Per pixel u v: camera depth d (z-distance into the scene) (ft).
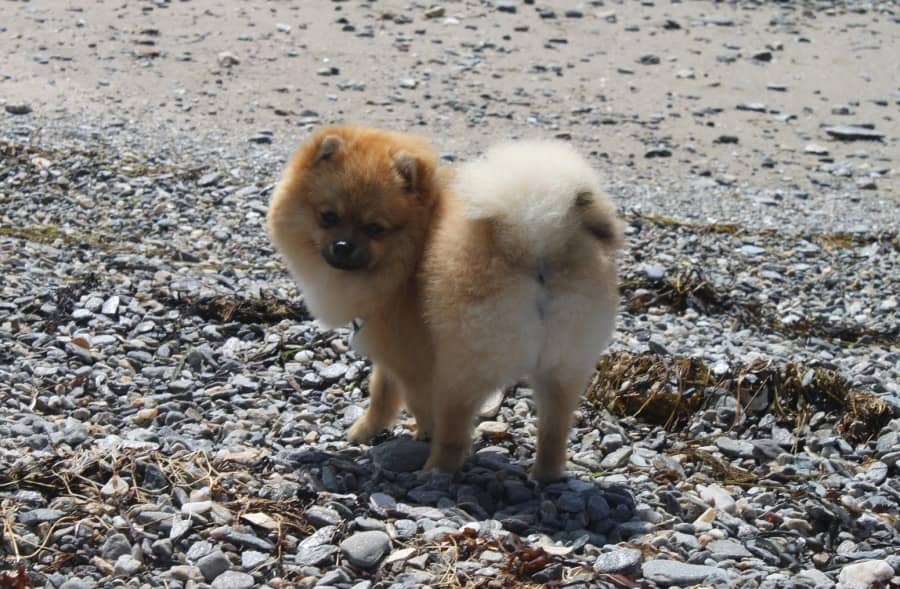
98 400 27.50
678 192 51.47
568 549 20.84
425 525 21.20
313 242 25.23
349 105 58.95
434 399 23.93
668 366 30.86
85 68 60.64
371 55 65.77
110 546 19.69
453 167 26.30
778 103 63.77
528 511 22.93
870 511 24.29
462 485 23.54
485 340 22.03
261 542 20.17
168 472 22.33
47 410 26.55
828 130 60.39
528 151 22.41
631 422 29.14
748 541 22.38
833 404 30.25
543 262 21.93
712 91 64.64
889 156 58.23
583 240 22.24
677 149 57.21
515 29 70.90
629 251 42.75
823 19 76.33
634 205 48.83
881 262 44.47
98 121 53.11
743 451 27.68
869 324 38.32
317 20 70.33
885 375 33.17
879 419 29.48
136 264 36.99
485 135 56.44
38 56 61.46
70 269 36.32
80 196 43.62
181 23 68.44
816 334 37.37
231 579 19.06
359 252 24.06
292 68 63.16
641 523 22.72
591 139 57.36
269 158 49.88
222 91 59.41
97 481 22.03
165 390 28.45
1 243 38.24
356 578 19.56
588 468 26.05
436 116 58.34
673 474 25.81
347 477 23.43
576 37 70.59
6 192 43.50
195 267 37.65
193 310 33.42
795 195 52.34
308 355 31.19
